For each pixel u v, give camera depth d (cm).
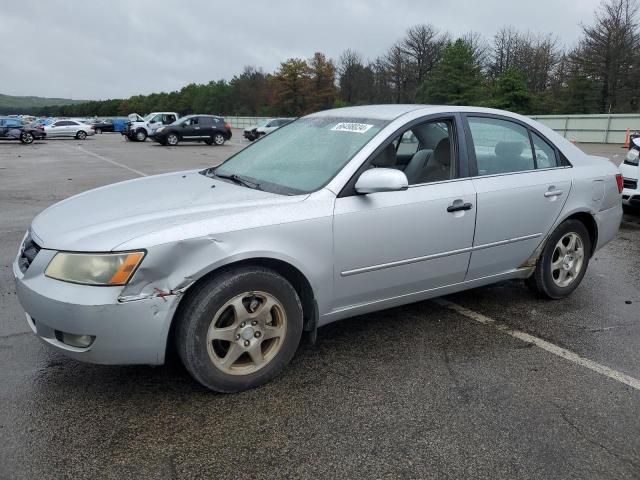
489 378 320
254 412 280
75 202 332
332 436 262
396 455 249
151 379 311
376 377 319
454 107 380
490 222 375
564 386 313
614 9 4431
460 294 463
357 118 372
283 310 301
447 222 352
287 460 244
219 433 262
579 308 436
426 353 351
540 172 410
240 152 417
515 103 4841
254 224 283
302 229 296
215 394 296
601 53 4488
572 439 263
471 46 5769
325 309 321
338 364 334
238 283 280
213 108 9181
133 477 231
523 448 255
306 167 341
